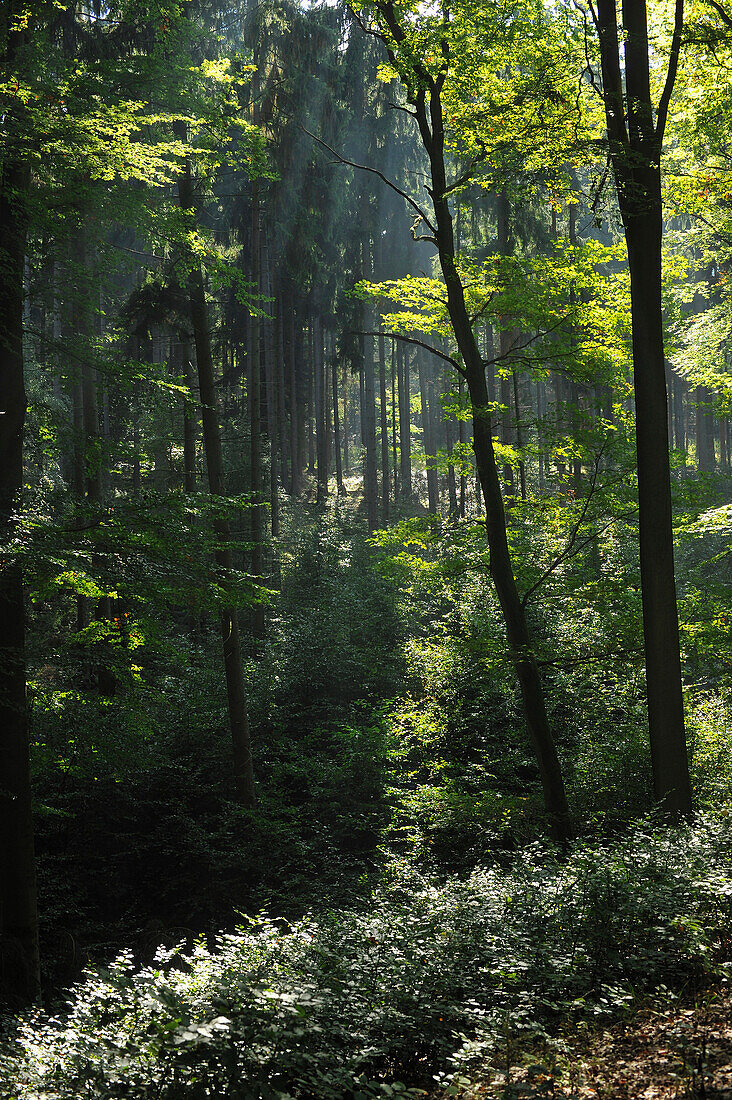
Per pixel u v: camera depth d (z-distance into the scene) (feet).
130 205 37.14
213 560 51.44
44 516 36.81
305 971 19.44
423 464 44.19
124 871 48.65
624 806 43.11
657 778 34.71
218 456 53.83
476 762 51.98
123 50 55.31
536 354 40.09
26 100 31.53
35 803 41.73
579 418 41.11
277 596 72.59
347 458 159.63
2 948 32.76
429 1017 17.89
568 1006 18.80
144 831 50.75
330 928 23.73
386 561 43.65
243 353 98.58
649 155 34.45
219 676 59.67
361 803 51.01
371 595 69.21
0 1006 31.42
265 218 84.17
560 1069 15.88
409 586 68.08
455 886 28.63
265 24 70.18
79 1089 15.61
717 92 41.63
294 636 63.41
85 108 33.27
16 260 35.12
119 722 41.68
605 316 38.99
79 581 33.63
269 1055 15.48
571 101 36.42
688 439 160.66
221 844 49.57
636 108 34.24
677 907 21.79
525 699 39.60
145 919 46.26
